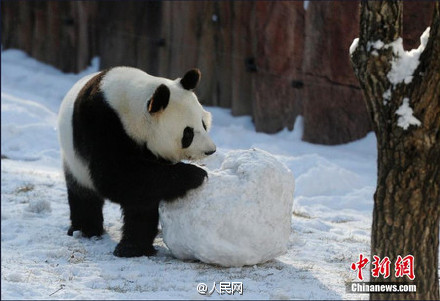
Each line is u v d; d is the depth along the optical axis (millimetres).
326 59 19344
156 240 11773
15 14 28688
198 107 10016
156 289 8953
